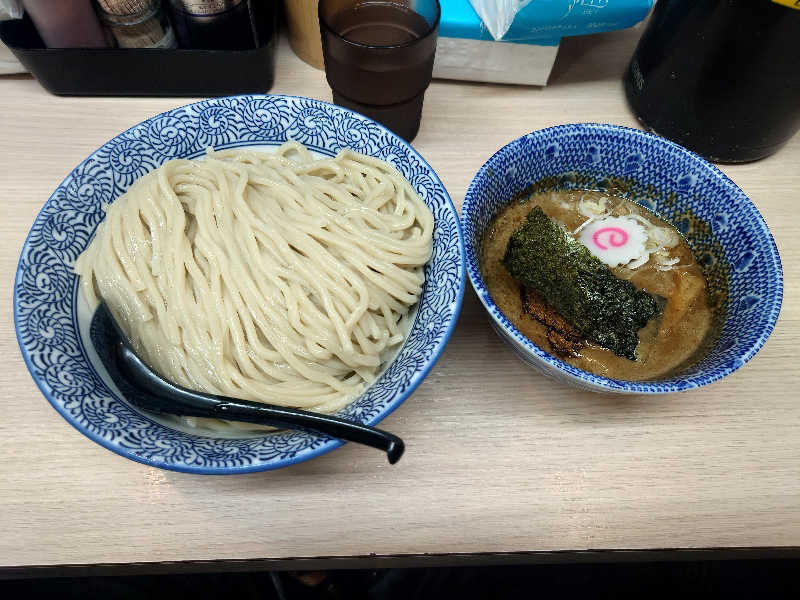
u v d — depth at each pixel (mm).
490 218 335
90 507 276
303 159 357
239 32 406
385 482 289
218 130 351
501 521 283
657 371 301
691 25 350
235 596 385
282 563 273
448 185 394
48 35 382
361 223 327
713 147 397
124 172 332
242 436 273
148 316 298
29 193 373
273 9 438
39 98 421
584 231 348
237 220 323
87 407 251
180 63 403
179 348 295
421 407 313
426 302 308
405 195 339
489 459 299
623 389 252
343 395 295
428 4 375
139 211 317
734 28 330
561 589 397
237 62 406
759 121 369
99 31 389
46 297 284
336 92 388
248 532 274
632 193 358
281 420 262
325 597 390
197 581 388
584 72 464
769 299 286
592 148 347
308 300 304
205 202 322
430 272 318
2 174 380
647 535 282
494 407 315
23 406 301
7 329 323
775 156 420
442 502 286
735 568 403
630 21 398
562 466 299
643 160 345
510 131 426
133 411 266
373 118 391
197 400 274
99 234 315
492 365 328
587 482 295
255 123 353
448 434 305
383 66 347
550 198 360
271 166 353
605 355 306
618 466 300
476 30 405
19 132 401
